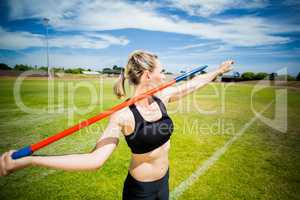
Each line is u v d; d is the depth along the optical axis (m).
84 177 3.38
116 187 3.11
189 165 3.80
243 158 4.12
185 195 2.90
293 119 7.57
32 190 3.05
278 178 3.34
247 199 2.81
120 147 4.68
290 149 4.62
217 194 2.92
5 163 1.05
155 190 1.59
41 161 1.05
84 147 4.98
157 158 1.56
